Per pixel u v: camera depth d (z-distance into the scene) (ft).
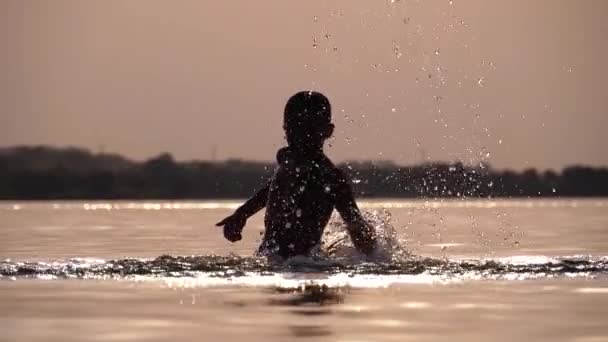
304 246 56.65
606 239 96.12
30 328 34.78
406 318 36.99
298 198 56.75
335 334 33.53
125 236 100.37
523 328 34.99
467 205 332.60
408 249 77.56
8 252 75.66
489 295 43.39
